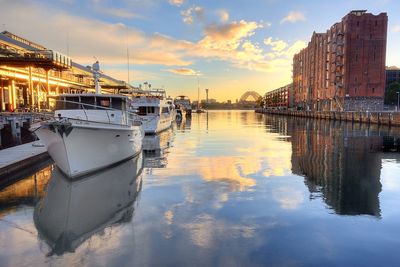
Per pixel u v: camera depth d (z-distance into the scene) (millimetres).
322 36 99000
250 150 24781
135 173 15695
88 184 13594
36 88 49438
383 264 6855
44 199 11750
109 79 74688
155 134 37969
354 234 8359
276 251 7434
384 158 20906
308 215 9766
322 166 17984
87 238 8312
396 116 51906
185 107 110938
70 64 38406
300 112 103812
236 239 8070
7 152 18500
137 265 6887
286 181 14258
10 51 34094
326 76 94438
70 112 16469
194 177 14961
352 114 66312
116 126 15555
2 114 28438
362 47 78312
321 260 7016
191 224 9062
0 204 11258
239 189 12820
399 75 144625
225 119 87250
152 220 9398
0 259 7270
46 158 18922
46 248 7801
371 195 12031
